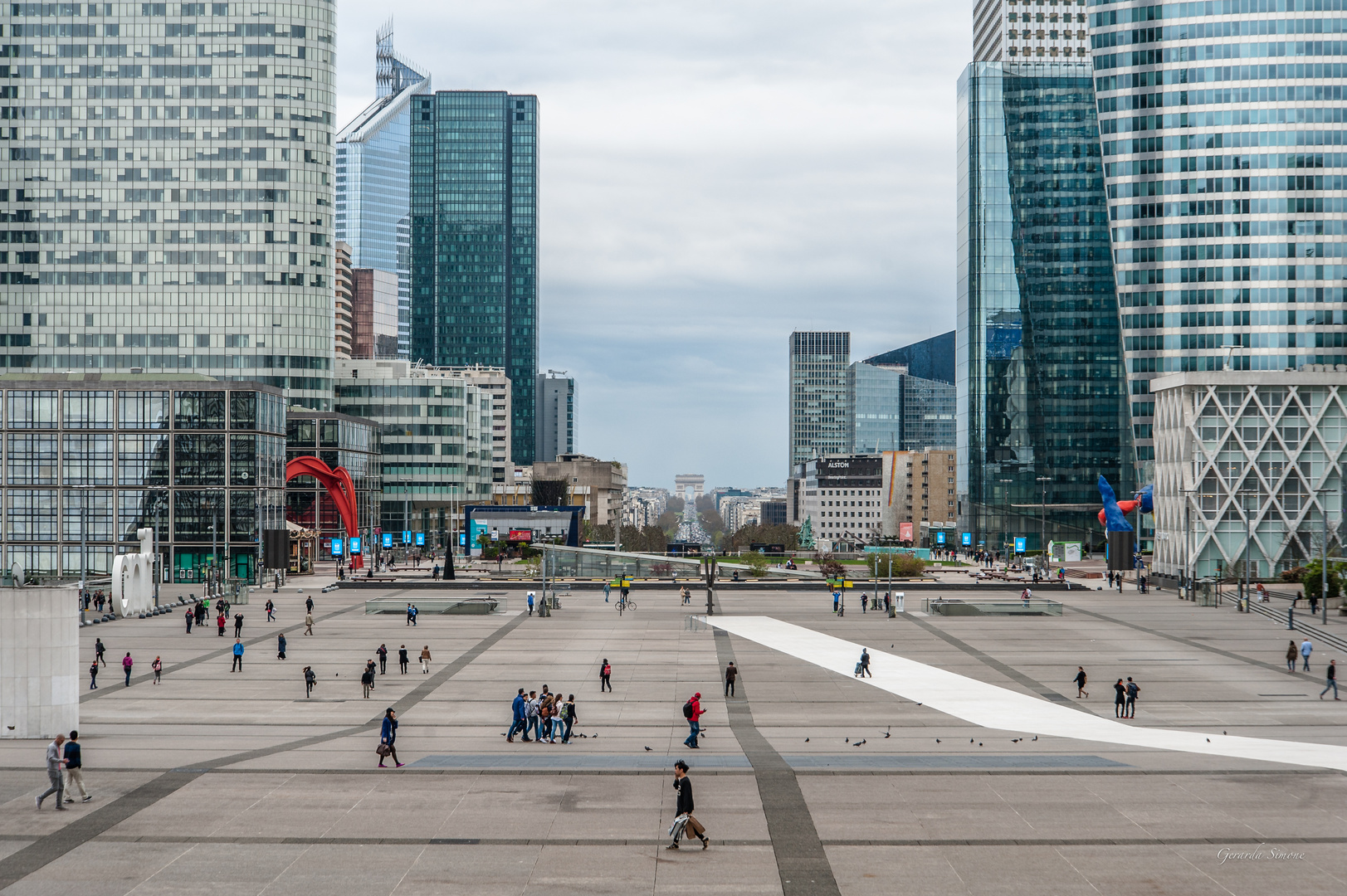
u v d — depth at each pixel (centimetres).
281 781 4116
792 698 6688
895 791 3991
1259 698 6762
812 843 3438
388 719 4550
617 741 5291
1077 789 4019
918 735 5450
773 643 9138
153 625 10325
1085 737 5366
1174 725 5806
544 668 7806
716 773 4250
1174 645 9112
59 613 5281
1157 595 13712
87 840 3453
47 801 3831
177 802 3831
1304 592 11950
